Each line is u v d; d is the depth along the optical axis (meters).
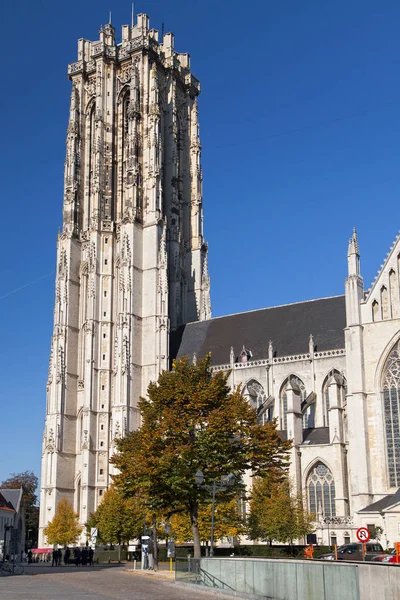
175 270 167.25
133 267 153.88
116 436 142.12
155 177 160.50
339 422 117.19
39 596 43.91
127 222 156.50
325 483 116.88
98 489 145.75
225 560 50.56
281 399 137.00
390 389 107.19
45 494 147.38
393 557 65.19
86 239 164.00
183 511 85.94
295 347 140.00
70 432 153.00
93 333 153.50
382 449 105.62
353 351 109.81
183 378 80.94
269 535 102.94
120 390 146.12
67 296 158.88
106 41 176.00
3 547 102.06
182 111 182.75
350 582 33.41
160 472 74.75
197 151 180.50
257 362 140.88
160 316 151.62
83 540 141.50
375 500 104.38
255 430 79.31
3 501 182.75
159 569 84.69
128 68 174.25
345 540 106.62
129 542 125.75
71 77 178.12
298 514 104.31
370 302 110.81
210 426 75.62
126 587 53.78
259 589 44.47
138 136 165.00
